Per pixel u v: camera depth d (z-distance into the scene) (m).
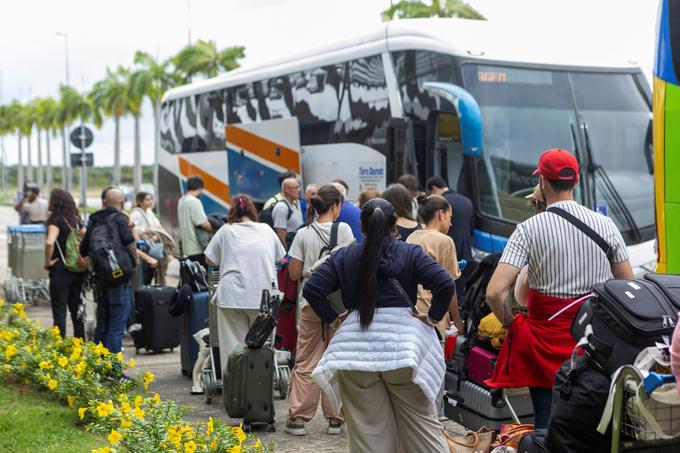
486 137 12.24
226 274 8.48
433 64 12.72
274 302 7.76
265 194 16.41
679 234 7.03
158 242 13.72
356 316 5.18
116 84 83.62
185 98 20.98
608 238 5.36
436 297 5.10
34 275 15.20
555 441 4.74
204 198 19.78
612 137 12.76
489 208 12.11
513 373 5.55
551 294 5.41
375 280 5.09
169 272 23.59
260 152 16.58
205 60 67.44
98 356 8.06
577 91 12.77
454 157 12.44
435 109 12.61
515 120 12.43
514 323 5.58
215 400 9.09
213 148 19.33
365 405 5.13
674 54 7.09
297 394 7.71
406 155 12.84
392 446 5.19
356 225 9.60
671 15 7.13
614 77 13.06
